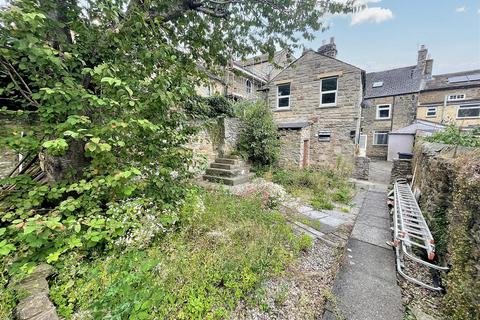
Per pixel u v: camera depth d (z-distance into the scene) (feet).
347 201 18.58
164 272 6.86
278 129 30.07
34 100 7.91
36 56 6.49
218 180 22.18
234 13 12.51
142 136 9.58
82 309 5.65
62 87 7.20
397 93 51.31
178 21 11.91
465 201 6.35
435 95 49.34
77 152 9.55
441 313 6.46
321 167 30.35
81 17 8.49
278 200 15.53
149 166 10.10
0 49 6.41
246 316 6.19
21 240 6.61
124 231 8.03
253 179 24.31
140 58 8.94
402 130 47.67
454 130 16.29
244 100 35.01
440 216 9.61
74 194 9.38
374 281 8.00
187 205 10.66
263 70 47.09
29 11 6.34
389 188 23.44
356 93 27.76
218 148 26.50
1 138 7.04
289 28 12.53
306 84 31.58
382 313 6.50
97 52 8.87
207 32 13.14
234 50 14.34
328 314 6.41
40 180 10.13
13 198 7.75
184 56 12.49
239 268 7.53
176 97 8.89
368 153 55.72
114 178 7.60
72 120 6.79
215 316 5.95
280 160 29.86
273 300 6.81
